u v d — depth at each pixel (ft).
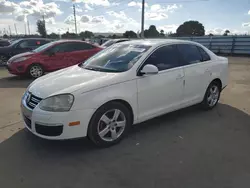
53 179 9.16
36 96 10.97
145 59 12.62
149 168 9.84
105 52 14.94
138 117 12.41
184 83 14.34
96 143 11.15
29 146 11.68
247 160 10.46
